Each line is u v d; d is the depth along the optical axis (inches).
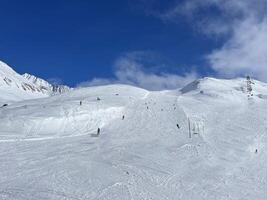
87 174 1923.0
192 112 3265.3
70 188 1733.5
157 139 2630.4
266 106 3627.0
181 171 2105.1
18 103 3570.4
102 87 4079.7
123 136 2672.2
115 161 2159.2
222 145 2571.4
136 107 3356.3
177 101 3649.1
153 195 1761.8
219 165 2239.2
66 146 2393.0
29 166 1978.3
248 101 3841.0
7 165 1978.3
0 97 7042.3
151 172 2043.6
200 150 2445.9
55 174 1886.1
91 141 2536.9
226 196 1844.2
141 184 1873.8
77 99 3422.7
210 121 3078.2
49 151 2263.8
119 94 3725.4
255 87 4662.9
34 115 2869.1
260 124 3051.2
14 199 1563.7
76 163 2068.2
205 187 1925.4
